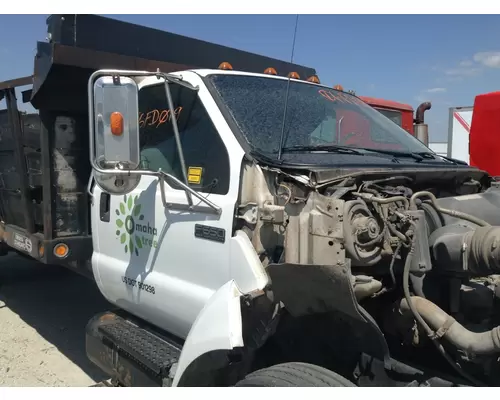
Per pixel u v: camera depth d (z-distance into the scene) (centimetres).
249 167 284
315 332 275
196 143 322
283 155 298
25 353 524
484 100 788
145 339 354
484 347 242
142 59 470
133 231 367
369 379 271
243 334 265
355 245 248
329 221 247
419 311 265
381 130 407
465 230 276
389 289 282
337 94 418
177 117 341
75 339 562
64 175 483
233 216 282
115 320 395
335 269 229
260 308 264
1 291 728
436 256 275
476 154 806
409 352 305
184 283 321
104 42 466
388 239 262
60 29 439
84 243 489
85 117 488
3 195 596
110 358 366
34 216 520
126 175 294
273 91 363
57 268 821
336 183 264
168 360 321
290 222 260
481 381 274
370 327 239
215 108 318
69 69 436
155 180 347
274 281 255
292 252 258
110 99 280
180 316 327
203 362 270
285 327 276
